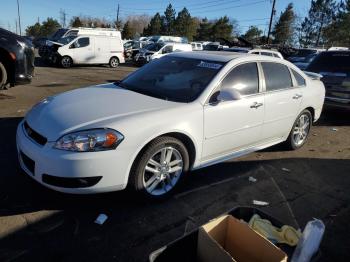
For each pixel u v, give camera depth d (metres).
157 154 3.48
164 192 3.61
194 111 3.64
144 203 3.52
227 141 4.10
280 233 2.53
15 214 3.21
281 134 5.09
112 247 2.90
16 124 5.86
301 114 5.39
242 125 4.21
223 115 3.92
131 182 3.32
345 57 7.80
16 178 3.85
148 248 2.93
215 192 3.96
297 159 5.23
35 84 10.96
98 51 19.45
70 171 3.00
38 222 3.13
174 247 2.30
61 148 3.03
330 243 3.19
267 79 4.59
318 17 59.94
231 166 4.75
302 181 4.48
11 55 7.54
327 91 7.87
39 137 3.21
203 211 3.54
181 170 3.70
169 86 4.06
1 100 7.75
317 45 60.12
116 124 3.15
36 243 2.87
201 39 75.56
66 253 2.79
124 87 4.29
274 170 4.74
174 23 75.69
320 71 8.06
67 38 19.17
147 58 21.08
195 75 4.09
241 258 2.40
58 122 3.21
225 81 4.02
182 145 3.59
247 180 4.35
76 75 14.84
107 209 3.41
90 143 3.02
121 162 3.13
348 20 52.56
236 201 3.81
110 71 18.03
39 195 3.54
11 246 2.81
